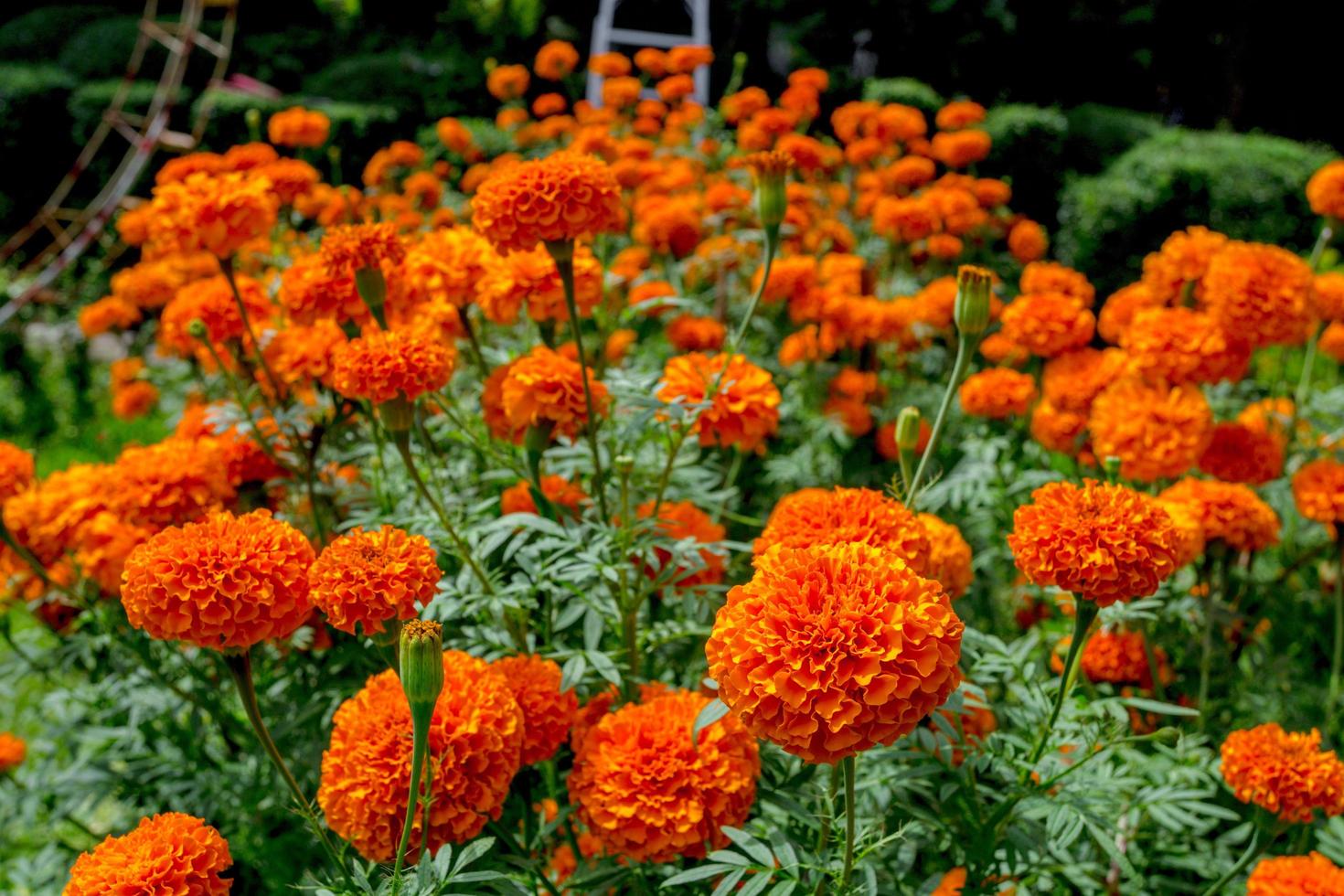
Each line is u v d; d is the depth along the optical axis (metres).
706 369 2.57
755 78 12.13
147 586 1.73
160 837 1.67
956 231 5.49
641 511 2.73
